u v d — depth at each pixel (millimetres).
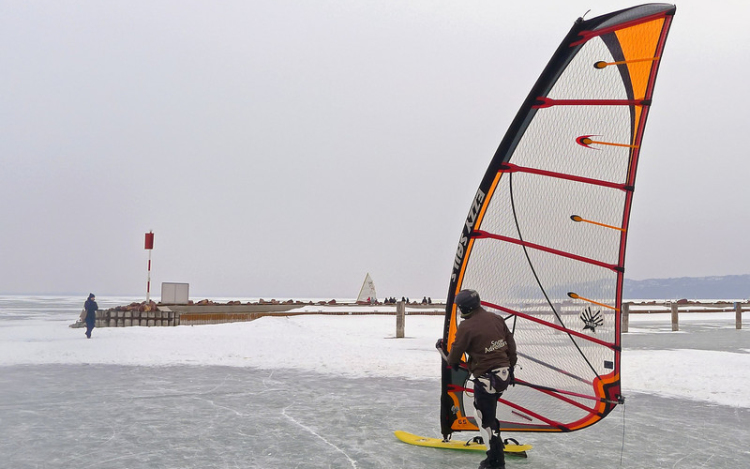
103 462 4934
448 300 5219
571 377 4672
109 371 10703
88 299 15750
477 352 4398
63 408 7273
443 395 5352
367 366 11539
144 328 17906
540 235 4680
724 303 53719
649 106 4102
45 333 16953
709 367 11227
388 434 6051
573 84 4336
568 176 4480
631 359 12383
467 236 5027
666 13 3799
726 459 5254
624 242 4289
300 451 5340
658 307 50812
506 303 4910
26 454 5160
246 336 15648
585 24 3998
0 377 9891
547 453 5418
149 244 22172
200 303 24719
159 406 7441
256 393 8484
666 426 6648
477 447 5391
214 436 5887
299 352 13391
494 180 4812
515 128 4602
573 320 4605
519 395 5039
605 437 6098
